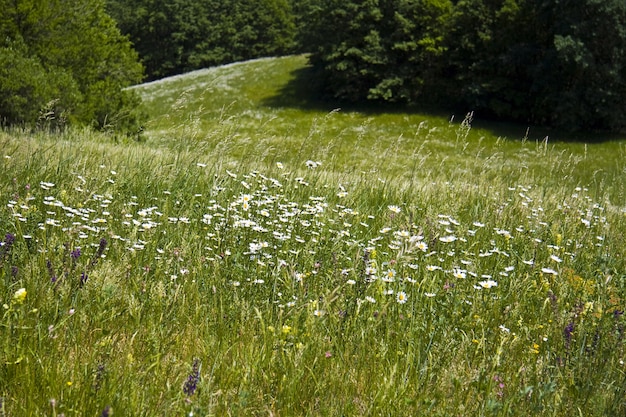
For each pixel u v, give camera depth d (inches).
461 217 304.7
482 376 145.3
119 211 243.3
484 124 1627.7
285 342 154.0
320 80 1889.8
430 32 1807.3
